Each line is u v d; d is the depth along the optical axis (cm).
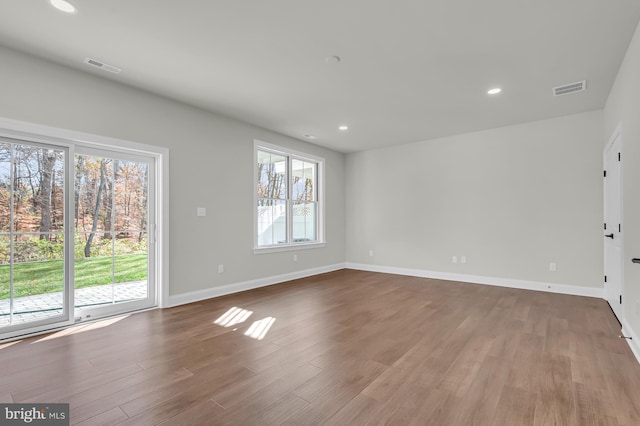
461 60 302
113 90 347
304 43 274
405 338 292
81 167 339
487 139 528
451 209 565
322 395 198
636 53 254
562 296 444
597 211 437
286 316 358
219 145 456
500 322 336
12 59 284
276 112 447
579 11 229
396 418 175
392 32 258
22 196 296
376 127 515
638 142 255
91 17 237
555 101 404
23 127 289
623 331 302
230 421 173
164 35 262
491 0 218
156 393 200
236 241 477
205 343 280
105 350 265
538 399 193
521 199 496
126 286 371
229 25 248
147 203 389
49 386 208
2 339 284
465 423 170
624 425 168
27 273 298
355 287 507
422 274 598
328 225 663
